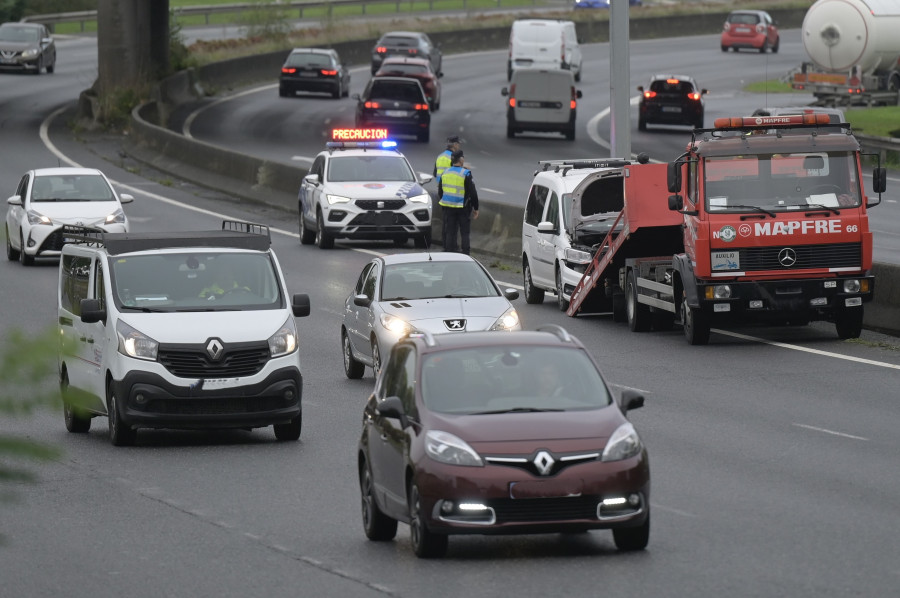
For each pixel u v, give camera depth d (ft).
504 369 133.80
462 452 123.54
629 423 129.18
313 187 427.33
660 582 118.21
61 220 385.91
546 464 123.24
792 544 132.67
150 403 191.42
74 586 121.39
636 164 287.07
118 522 148.25
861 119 630.33
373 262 252.62
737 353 265.34
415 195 417.90
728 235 264.52
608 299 312.29
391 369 141.38
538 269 332.19
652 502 153.17
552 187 325.62
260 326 195.83
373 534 137.39
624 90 372.17
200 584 121.19
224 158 539.29
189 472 176.45
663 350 269.64
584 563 125.90
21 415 67.46
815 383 233.55
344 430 204.85
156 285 201.46
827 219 265.34
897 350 265.54
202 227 446.60
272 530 143.33
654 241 290.35
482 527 122.83
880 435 192.24
